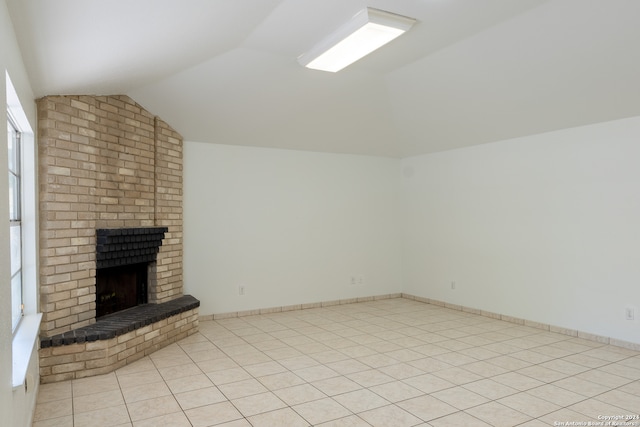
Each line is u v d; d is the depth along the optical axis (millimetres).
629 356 3814
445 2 3010
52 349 3252
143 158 4383
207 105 4566
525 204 4895
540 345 4168
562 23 3184
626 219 4004
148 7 2102
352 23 3207
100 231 3660
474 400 2947
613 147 4094
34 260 3189
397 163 6617
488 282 5348
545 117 4375
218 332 4695
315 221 5988
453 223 5812
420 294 6363
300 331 4734
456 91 4449
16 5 1805
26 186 3172
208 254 5250
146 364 3670
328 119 5211
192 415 2734
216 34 3100
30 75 2750
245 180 5492
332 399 2977
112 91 3775
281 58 3986
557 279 4582
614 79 3561
